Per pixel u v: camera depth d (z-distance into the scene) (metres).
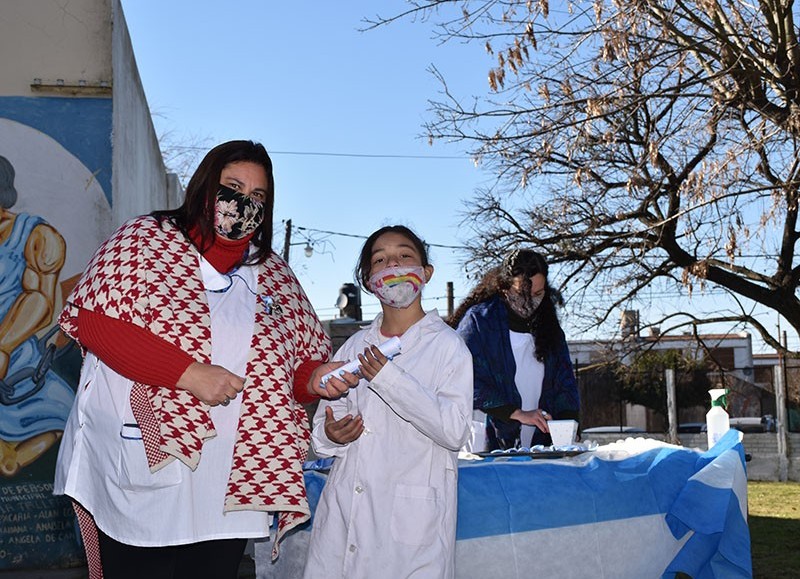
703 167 10.69
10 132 7.32
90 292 2.88
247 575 6.75
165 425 2.80
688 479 4.17
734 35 11.52
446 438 3.22
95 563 3.11
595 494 3.87
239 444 2.94
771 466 18.08
